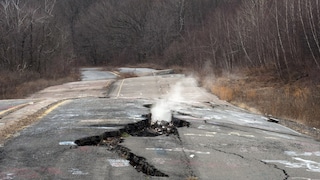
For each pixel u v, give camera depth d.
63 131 7.88
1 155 6.03
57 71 49.00
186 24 77.25
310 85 23.08
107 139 7.55
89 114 10.45
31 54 46.31
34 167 5.45
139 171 5.46
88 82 35.25
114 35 91.31
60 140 7.09
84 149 6.52
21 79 36.31
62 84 34.56
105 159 5.95
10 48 44.97
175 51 66.56
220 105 16.41
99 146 6.86
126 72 53.00
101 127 8.33
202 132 8.63
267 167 5.96
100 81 36.00
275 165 6.11
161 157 6.20
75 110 11.36
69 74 49.34
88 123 8.86
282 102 17.78
